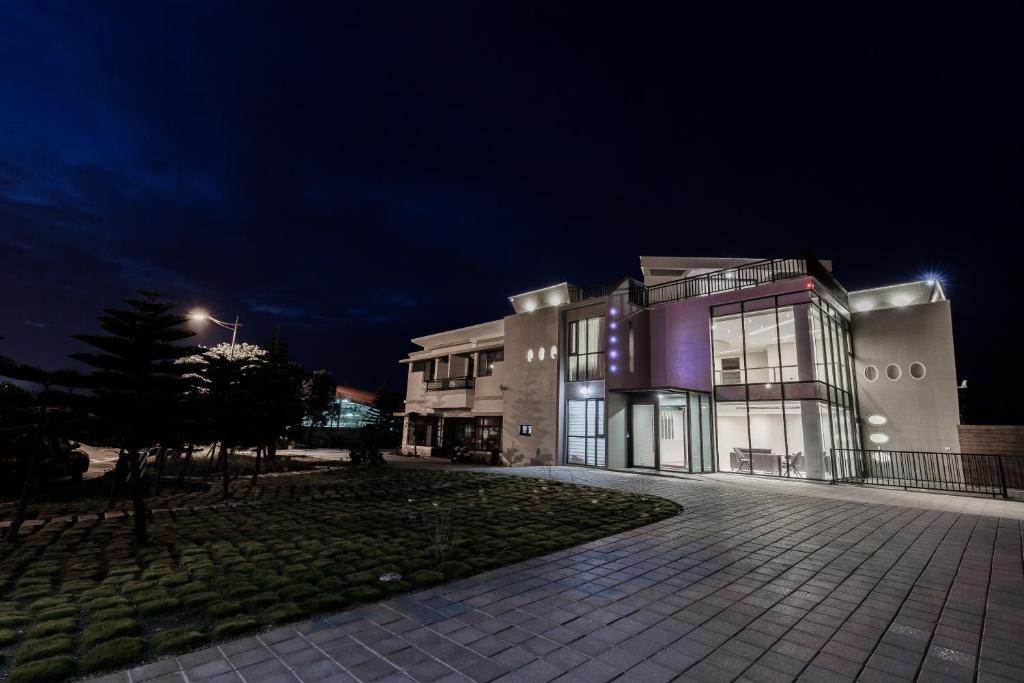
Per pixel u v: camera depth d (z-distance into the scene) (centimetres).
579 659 346
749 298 1672
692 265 2205
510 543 678
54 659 328
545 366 2041
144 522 704
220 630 377
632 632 395
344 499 1073
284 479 1451
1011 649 370
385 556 608
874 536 749
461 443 2591
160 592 474
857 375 1891
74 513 914
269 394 1427
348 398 4528
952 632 401
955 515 930
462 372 2869
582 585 514
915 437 1742
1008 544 704
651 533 758
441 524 792
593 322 1930
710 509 959
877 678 325
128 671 321
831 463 1497
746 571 567
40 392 721
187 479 1450
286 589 479
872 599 478
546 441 1966
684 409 1744
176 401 801
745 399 1630
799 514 918
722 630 401
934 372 1745
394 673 321
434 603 457
